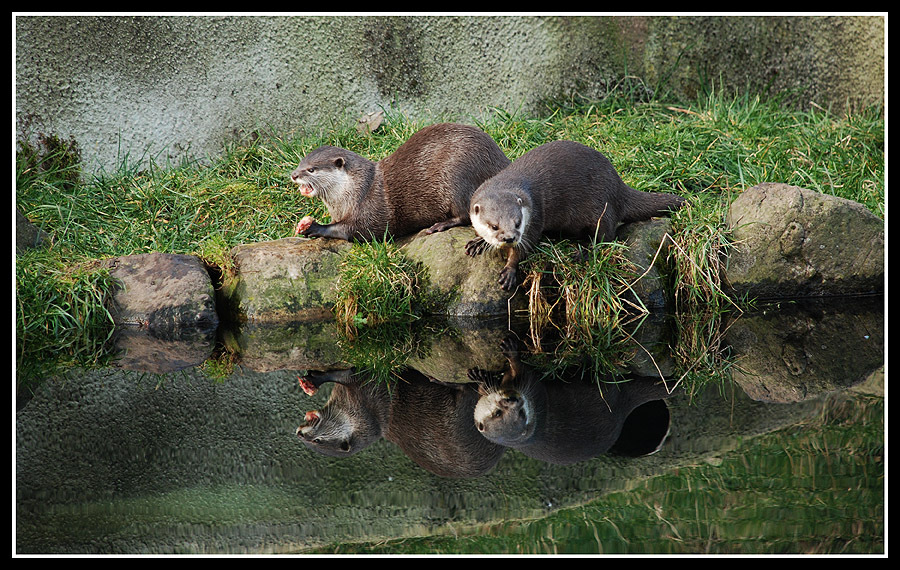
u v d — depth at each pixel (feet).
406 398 27.27
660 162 43.42
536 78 55.31
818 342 31.78
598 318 33.45
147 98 47.52
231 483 21.29
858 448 22.08
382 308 34.83
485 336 33.63
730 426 23.98
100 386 28.94
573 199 34.19
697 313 35.50
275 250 36.70
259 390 28.45
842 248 36.70
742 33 57.98
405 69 52.80
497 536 17.78
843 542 17.04
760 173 42.60
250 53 49.37
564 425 24.54
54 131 45.73
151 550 17.79
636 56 57.00
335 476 21.67
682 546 17.04
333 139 49.19
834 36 58.44
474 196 31.91
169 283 35.40
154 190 43.47
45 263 35.76
